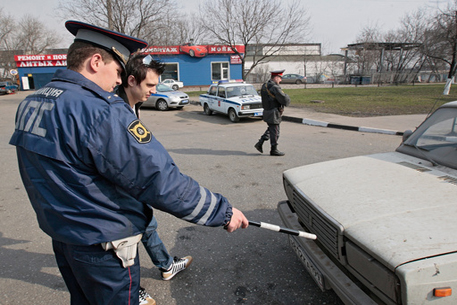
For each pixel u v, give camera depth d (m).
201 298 2.53
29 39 50.59
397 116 11.54
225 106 12.60
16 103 21.19
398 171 2.41
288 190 2.70
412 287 1.44
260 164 6.26
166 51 30.75
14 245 3.40
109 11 17.16
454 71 24.41
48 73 34.44
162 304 2.47
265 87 6.58
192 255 3.13
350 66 40.66
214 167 6.14
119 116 1.32
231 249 3.22
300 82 38.50
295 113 12.94
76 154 1.27
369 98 18.05
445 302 1.48
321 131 9.77
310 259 2.17
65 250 1.48
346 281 1.86
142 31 19.03
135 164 1.30
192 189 1.45
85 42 1.43
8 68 49.16
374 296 1.73
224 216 1.57
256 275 2.79
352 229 1.79
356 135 8.95
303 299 2.47
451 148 2.48
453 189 2.03
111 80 1.50
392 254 1.53
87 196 1.32
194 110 16.12
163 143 8.46
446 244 1.55
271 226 1.87
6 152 7.62
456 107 2.66
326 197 2.20
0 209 4.33
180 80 32.16
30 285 2.73
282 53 43.62
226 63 33.03
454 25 22.36
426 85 31.12
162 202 1.36
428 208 1.85
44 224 1.40
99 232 1.35
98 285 1.46
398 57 38.22
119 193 1.39
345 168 2.62
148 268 2.94
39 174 1.32
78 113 1.28
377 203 1.98
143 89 1.81
